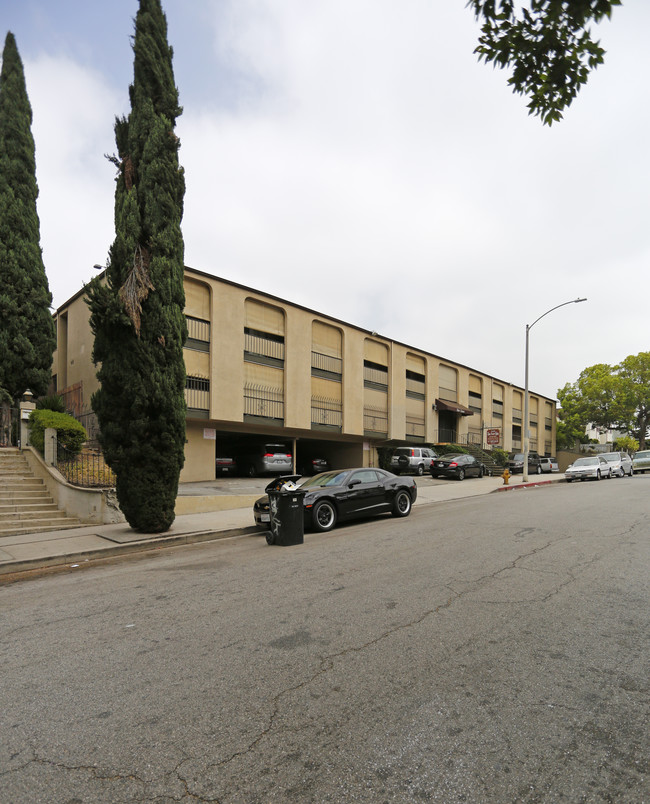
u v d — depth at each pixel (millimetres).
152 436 9922
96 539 9539
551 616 4664
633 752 2631
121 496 10062
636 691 3268
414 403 31828
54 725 3021
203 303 20250
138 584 6516
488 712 3031
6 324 16859
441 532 9445
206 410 19953
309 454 31266
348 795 2344
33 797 2381
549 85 3641
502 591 5469
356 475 11555
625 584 5664
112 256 9797
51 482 12023
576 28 3227
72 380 21438
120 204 10070
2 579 7316
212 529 10578
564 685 3355
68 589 6465
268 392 22375
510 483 23234
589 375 50469
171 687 3467
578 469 25938
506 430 42875
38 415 13664
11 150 17609
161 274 9828
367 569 6672
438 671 3588
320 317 24984
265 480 20891
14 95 17828
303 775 2492
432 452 28438
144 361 9641
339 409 26031
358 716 3016
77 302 21469
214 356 20156
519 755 2615
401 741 2752
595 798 2295
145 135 10250
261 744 2762
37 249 17781
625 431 50094
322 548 8383
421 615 4762
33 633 4707
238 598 5566
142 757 2680
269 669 3695
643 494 15656
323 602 5270
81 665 3895
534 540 8312
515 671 3570
